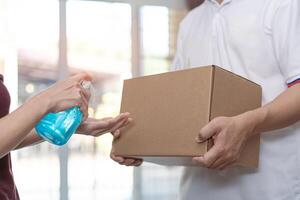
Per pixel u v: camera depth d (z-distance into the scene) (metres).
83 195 2.96
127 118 1.12
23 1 2.85
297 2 1.09
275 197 1.13
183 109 1.01
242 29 1.17
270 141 1.14
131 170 3.09
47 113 0.91
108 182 3.03
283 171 1.14
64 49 2.94
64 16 2.95
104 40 3.04
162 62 3.19
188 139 0.98
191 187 1.27
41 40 2.90
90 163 2.98
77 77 0.97
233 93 1.02
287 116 1.04
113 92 3.03
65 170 2.92
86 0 2.99
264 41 1.13
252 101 1.08
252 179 1.15
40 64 2.89
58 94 0.91
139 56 3.12
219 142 0.95
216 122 0.94
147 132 1.08
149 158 1.13
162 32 3.18
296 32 1.07
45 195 2.88
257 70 1.15
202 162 0.95
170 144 1.02
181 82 1.04
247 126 0.98
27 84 2.85
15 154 2.81
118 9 3.08
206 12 1.32
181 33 1.41
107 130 1.14
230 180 1.17
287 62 1.08
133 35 3.12
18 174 2.81
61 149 2.91
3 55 2.81
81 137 2.96
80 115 0.96
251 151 1.08
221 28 1.22
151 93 1.10
